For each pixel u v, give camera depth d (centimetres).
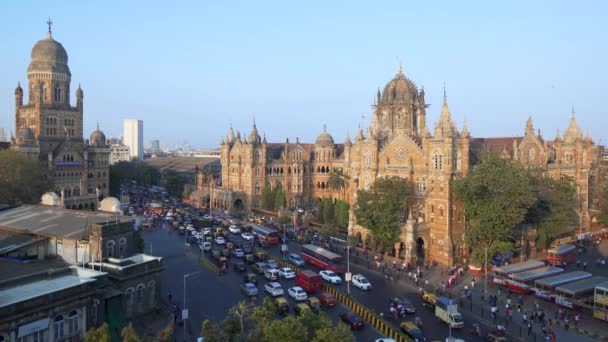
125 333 3725
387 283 8012
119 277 5841
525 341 5697
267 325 4250
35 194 11675
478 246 8750
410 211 9688
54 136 15988
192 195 17738
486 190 8669
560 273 7931
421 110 12975
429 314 6581
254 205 16138
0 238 7150
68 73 16375
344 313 6219
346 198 14950
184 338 5553
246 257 9250
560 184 10188
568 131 13075
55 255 6906
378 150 11562
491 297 6975
